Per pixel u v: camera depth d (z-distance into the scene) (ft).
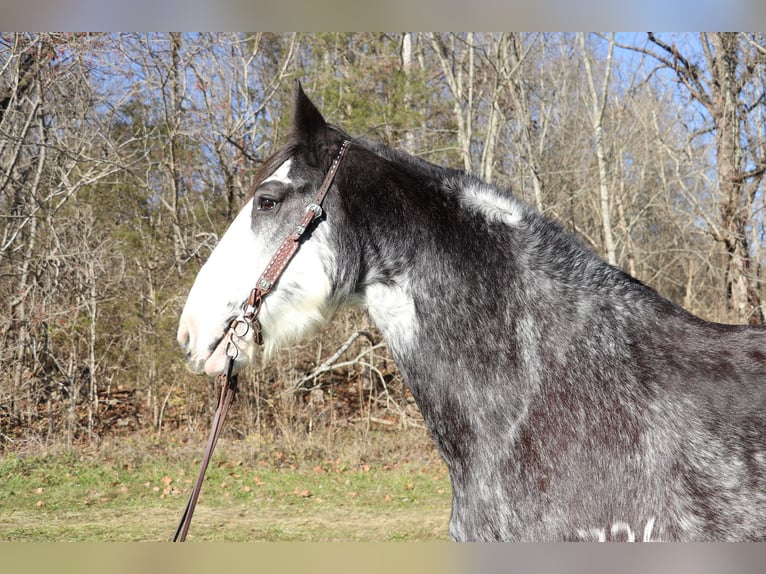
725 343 6.01
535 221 6.68
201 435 33.40
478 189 6.84
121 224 36.65
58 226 34.53
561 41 46.11
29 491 25.26
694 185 47.91
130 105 38.24
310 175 6.92
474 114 43.09
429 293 6.55
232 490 26.37
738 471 5.42
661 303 6.36
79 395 34.32
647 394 5.81
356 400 39.06
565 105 47.24
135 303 35.04
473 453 6.20
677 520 5.46
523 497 5.86
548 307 6.30
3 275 32.42
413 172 6.95
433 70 45.16
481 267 6.49
